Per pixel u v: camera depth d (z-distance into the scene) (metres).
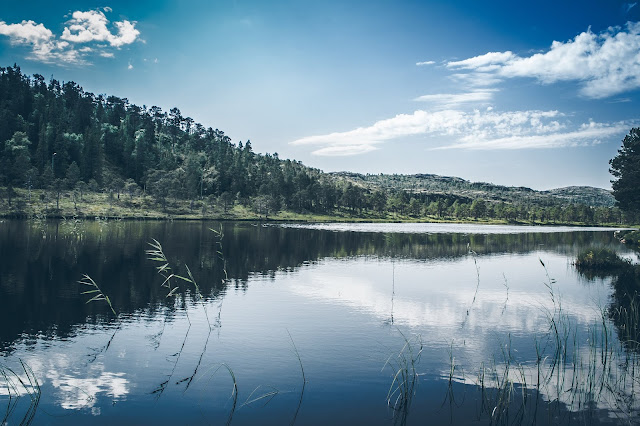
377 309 29.83
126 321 25.47
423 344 22.22
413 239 99.06
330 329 24.62
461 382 17.31
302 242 82.88
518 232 147.88
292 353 20.44
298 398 15.59
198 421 13.78
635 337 23.66
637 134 86.06
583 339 23.41
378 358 19.92
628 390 16.67
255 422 13.79
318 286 38.00
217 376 17.56
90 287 34.12
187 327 24.44
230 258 54.97
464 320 27.27
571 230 180.38
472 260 60.69
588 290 38.25
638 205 81.88
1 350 20.20
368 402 15.34
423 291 36.81
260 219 191.38
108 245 63.41
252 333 23.53
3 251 52.81
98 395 15.65
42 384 16.53
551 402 15.53
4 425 13.30
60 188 168.12
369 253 67.38
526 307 31.17
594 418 14.41
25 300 29.58
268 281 39.84
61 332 23.08
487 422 13.95
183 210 188.25
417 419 14.05
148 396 15.62
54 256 49.94
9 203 143.25
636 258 65.38
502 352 21.06
